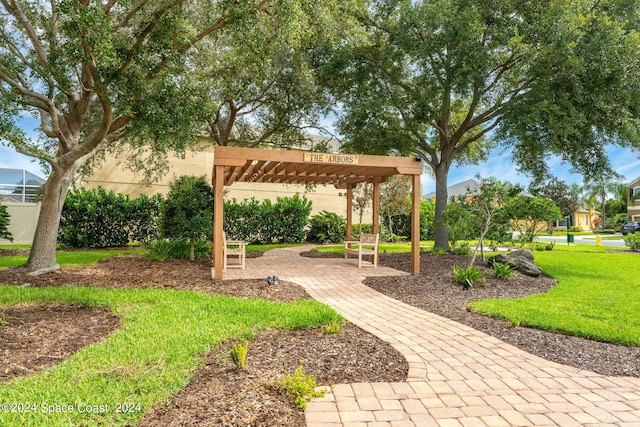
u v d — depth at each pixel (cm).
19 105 744
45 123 947
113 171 1705
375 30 1345
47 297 630
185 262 1077
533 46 1032
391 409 303
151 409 292
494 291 767
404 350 427
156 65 768
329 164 890
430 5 1128
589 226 5634
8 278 813
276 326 498
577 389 345
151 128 846
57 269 908
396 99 1334
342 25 1132
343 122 1398
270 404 301
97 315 548
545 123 1047
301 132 1611
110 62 657
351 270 1002
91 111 1258
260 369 363
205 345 420
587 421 291
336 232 2008
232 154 820
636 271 1055
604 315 578
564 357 423
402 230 2292
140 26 755
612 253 1608
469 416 295
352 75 1332
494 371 380
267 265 1089
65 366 362
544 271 1034
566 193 3912
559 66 1015
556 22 991
